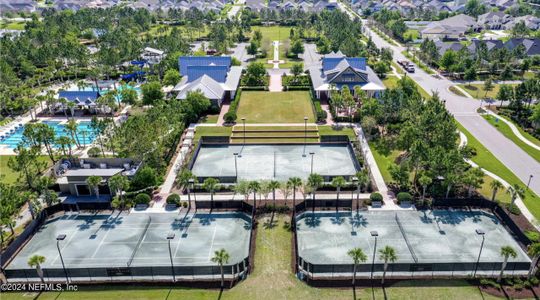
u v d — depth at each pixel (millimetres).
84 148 102062
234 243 66750
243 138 104250
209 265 60750
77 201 78188
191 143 101188
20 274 59062
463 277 58375
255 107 125875
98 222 72438
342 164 91500
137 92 131500
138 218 73438
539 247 56031
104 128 98312
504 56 157500
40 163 89375
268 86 146125
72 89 144250
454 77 153625
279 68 169250
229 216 73812
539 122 106438
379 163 91312
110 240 67750
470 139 101812
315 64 160000
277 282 58250
